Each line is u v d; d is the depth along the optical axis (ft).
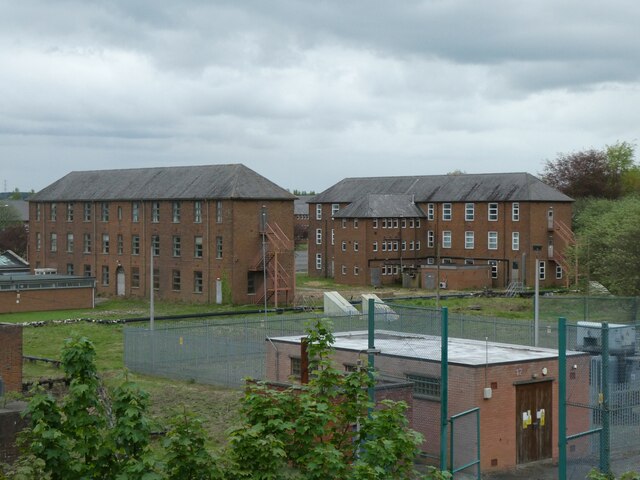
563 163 420.36
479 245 319.06
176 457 42.47
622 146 479.00
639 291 233.96
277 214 266.36
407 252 331.98
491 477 91.15
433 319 136.05
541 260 307.17
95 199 300.81
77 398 42.39
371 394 80.59
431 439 95.25
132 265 290.35
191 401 121.80
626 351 100.53
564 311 194.39
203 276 267.39
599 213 325.01
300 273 385.91
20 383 120.67
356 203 331.16
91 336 189.98
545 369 97.86
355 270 326.65
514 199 306.96
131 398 42.50
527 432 96.73
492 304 248.52
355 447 50.19
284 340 116.06
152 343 147.13
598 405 87.86
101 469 42.50
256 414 47.65
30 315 237.25
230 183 264.11
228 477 44.14
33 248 329.93
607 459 80.23
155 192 282.97
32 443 41.68
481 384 92.68
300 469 46.80
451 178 337.93
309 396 48.60
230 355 135.03
